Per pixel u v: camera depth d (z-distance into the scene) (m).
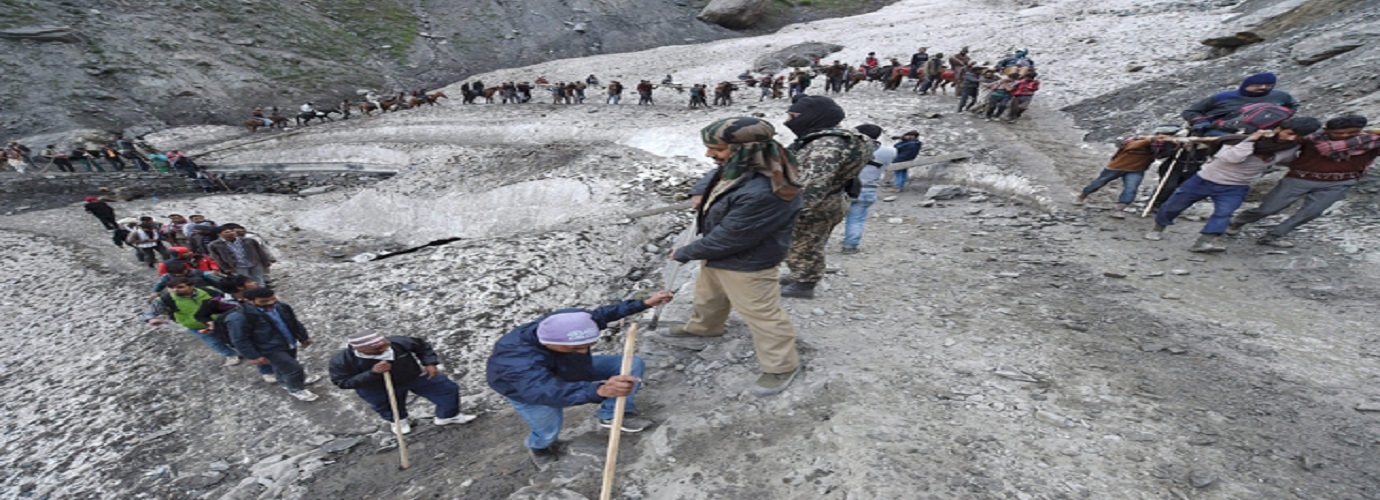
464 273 9.51
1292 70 12.89
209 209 19.00
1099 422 3.95
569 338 3.69
